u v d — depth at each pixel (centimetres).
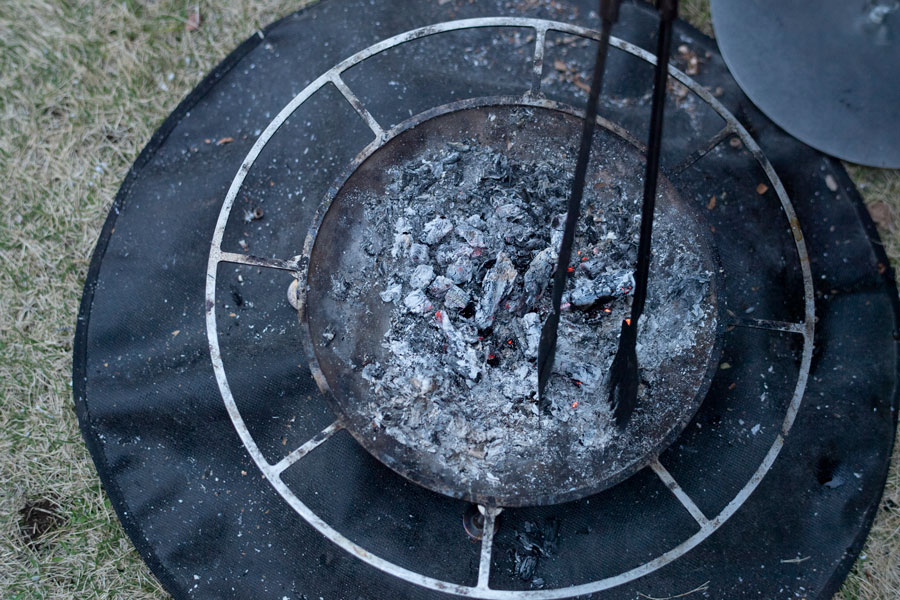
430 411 201
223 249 242
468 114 206
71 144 251
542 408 202
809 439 229
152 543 224
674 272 206
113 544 228
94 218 246
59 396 236
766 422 230
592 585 196
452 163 215
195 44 255
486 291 206
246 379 235
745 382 233
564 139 211
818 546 222
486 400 204
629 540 225
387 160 207
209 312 205
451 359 205
